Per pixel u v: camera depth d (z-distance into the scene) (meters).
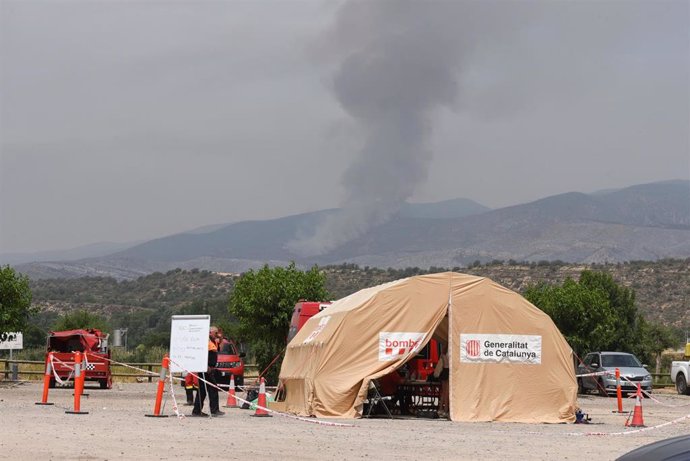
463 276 26.72
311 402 25.88
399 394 29.39
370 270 161.75
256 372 59.22
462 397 26.00
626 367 44.84
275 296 50.56
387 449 17.11
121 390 40.94
